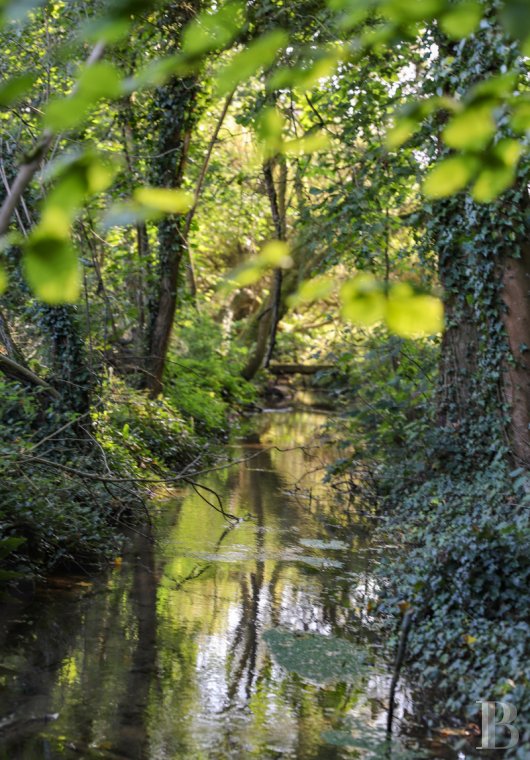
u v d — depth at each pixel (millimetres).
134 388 17016
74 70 10406
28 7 1314
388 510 12891
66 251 1397
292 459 19016
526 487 10188
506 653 6219
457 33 1615
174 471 15461
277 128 2104
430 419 13742
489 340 11938
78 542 9211
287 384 37031
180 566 9453
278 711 5648
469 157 1815
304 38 11203
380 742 5199
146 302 17594
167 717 5465
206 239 22375
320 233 14289
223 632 7254
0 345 12891
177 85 15375
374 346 15195
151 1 1427
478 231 11680
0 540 8023
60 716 5387
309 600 8305
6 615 7398
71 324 12094
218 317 33062
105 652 6629
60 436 11742
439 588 7555
